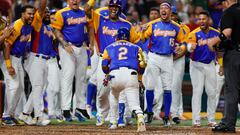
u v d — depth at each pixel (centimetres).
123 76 3603
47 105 4912
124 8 4469
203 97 5788
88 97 4822
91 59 4675
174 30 4306
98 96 4178
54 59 4719
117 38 3728
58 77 4744
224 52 3575
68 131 3656
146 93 4394
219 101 5928
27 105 4231
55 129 3819
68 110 4500
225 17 3519
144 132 3588
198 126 4322
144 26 4406
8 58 4047
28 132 3578
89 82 4803
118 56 3644
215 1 6275
